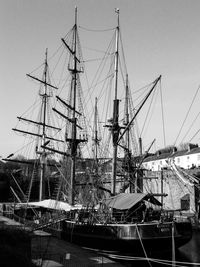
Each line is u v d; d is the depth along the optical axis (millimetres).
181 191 54500
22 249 20312
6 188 73875
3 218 45438
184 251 31359
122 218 29297
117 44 37875
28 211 46406
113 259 27188
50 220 35781
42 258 21484
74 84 45656
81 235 30031
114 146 35969
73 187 41656
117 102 37125
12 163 91375
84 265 21500
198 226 40469
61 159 52000
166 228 27266
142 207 29594
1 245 18344
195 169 57969
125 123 53656
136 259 26594
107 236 27844
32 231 32062
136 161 52094
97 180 38531
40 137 58875
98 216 30344
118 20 38094
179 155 100938
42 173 55688
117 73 37719
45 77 61938
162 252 27156
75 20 46562
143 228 26766
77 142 44312
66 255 24000
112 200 30656
